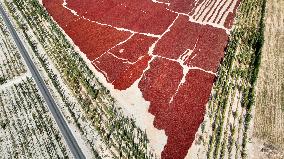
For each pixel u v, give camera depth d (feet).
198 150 125.90
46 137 132.87
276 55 159.94
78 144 129.49
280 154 123.44
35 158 126.82
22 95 148.66
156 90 146.72
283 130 130.72
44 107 143.02
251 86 145.69
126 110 140.26
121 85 149.89
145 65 157.17
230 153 123.65
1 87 152.76
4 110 143.64
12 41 174.60
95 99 144.25
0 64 163.22
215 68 154.30
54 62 161.27
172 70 154.20
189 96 143.43
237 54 159.33
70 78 152.87
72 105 142.82
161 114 137.90
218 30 172.86
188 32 172.24
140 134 131.54
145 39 169.58
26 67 160.56
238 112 136.36
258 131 130.31
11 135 134.62
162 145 128.47
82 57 163.63
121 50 164.96
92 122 136.15
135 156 124.57
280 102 140.26
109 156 125.49
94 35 173.99
